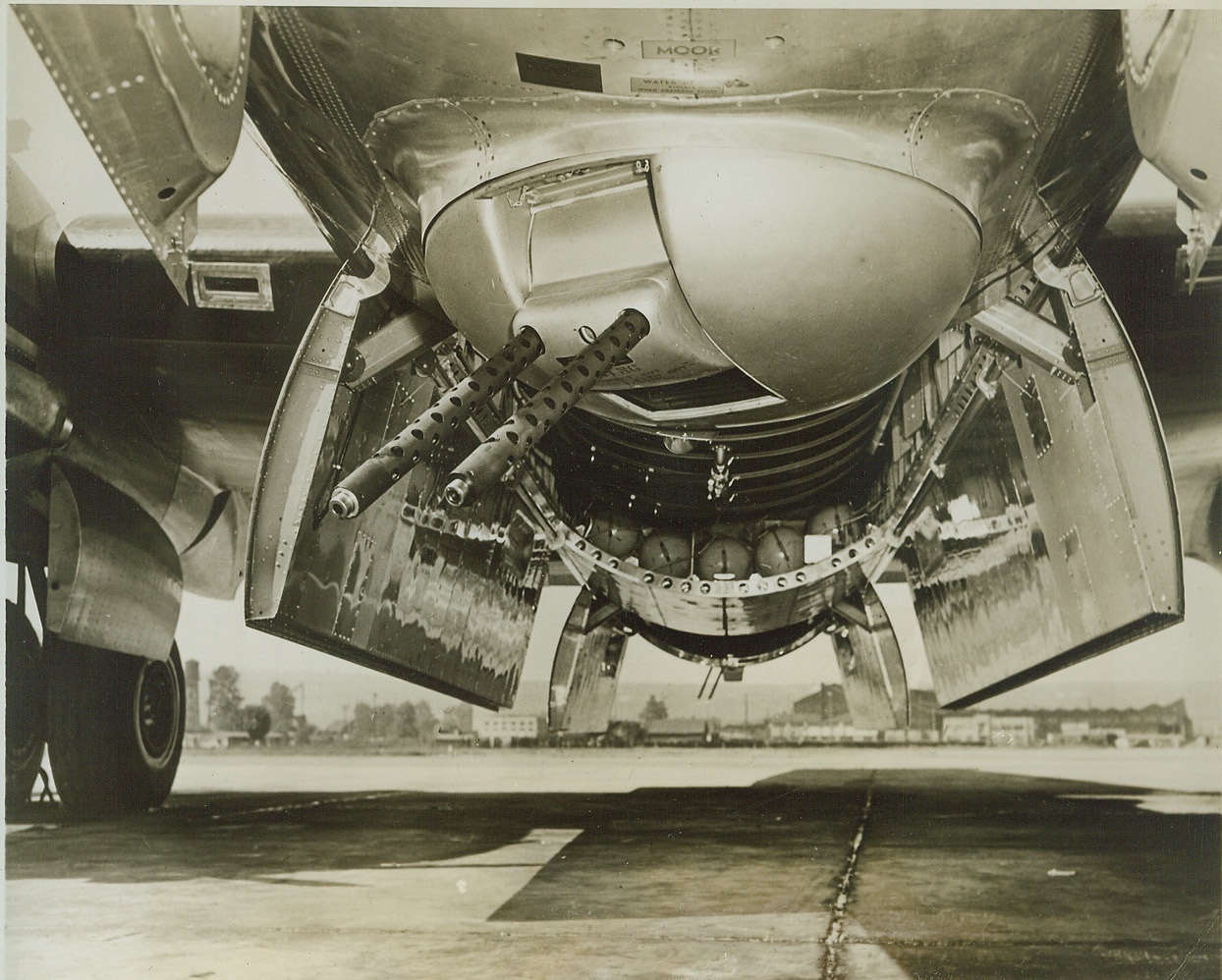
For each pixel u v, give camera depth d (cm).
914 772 614
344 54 332
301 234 562
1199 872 401
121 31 325
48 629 547
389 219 404
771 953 312
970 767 617
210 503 661
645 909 361
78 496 562
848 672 583
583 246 345
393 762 692
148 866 430
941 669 591
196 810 571
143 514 598
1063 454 462
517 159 336
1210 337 539
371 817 549
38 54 330
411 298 456
